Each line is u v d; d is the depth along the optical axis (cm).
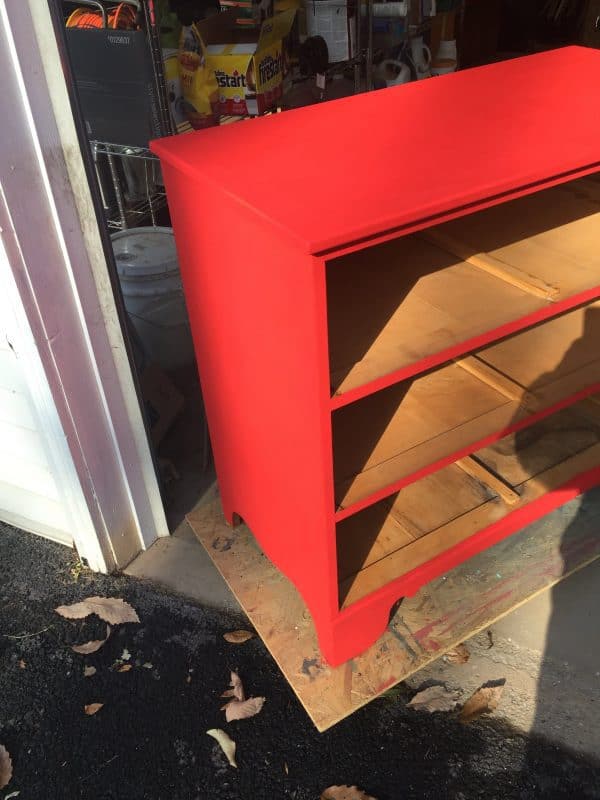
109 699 182
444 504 188
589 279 150
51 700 182
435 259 160
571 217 175
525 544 204
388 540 179
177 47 237
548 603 195
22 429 190
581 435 207
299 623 187
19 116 133
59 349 162
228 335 150
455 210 116
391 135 138
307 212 107
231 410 169
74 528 204
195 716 177
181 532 222
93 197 152
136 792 164
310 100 252
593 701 173
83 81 212
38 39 129
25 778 167
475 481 194
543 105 150
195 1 247
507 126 139
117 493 200
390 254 163
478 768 163
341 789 160
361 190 114
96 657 191
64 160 143
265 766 166
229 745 170
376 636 177
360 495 143
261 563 204
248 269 126
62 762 170
